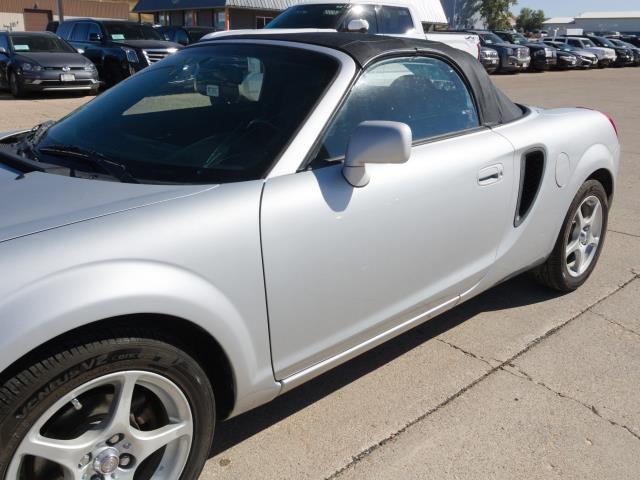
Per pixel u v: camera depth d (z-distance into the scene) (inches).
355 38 107.2
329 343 92.0
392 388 111.3
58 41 535.8
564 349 126.2
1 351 59.6
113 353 67.1
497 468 92.0
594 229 151.4
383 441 97.1
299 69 99.0
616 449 96.9
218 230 75.5
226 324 76.6
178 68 113.2
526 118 129.5
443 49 115.3
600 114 147.8
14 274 62.7
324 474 89.8
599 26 4183.1
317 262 85.4
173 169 86.9
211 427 80.0
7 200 76.5
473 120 116.8
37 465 68.8
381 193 92.4
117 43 558.9
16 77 490.0
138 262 69.1
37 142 103.0
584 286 157.2
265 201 80.6
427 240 101.6
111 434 70.7
